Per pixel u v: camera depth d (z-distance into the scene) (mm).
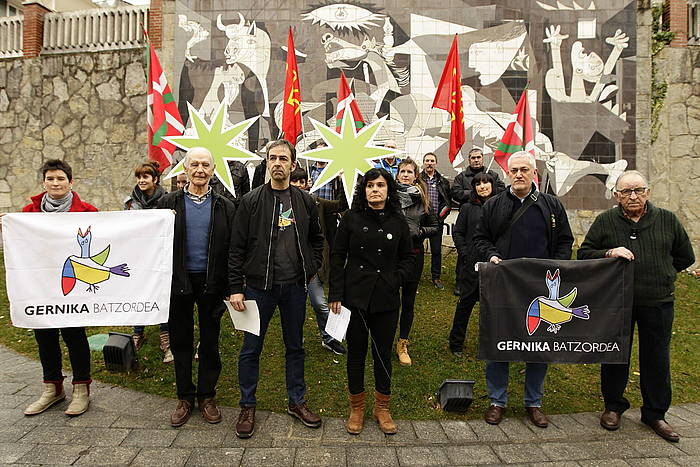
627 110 9391
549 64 9414
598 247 3959
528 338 3791
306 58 9438
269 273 3594
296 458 3299
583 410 4172
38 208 4016
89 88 10195
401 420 3904
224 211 3789
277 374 4672
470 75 9398
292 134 6391
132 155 10008
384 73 9406
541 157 9336
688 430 3834
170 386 4430
